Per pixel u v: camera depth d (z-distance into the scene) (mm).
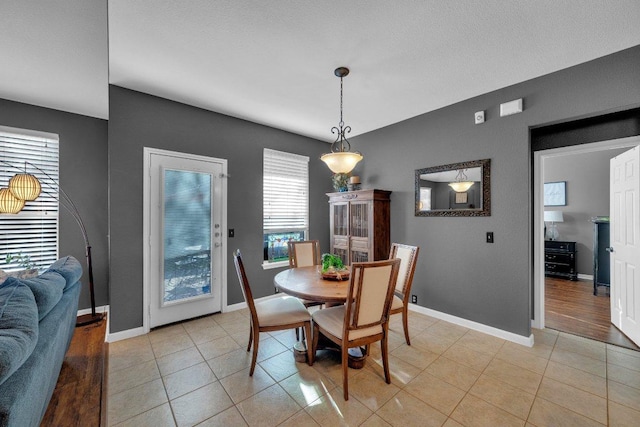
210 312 3271
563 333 2807
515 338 2619
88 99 2162
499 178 2762
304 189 4324
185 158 3076
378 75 2494
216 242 3324
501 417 1652
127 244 2703
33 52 1518
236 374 2090
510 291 2680
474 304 2930
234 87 2709
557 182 5355
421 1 1638
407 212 3584
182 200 3061
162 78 2529
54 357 1409
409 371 2133
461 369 2162
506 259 2711
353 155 2436
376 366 2205
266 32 1907
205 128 3234
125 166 2689
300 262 3293
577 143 2699
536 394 1856
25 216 2453
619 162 2854
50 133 2258
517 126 2648
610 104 2166
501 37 1967
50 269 1977
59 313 1595
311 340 2197
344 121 3666
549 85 2461
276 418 1647
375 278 1841
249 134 3631
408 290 2572
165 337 2707
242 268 2059
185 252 3086
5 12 1261
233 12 1712
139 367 2178
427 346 2543
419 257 3436
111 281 2617
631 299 2625
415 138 3492
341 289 2121
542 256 2916
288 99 2986
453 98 2979
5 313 1120
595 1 1626
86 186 2512
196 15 1732
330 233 4348
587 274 5062
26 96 2062
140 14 1713
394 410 1712
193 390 1901
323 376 2070
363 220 3779
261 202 3756
